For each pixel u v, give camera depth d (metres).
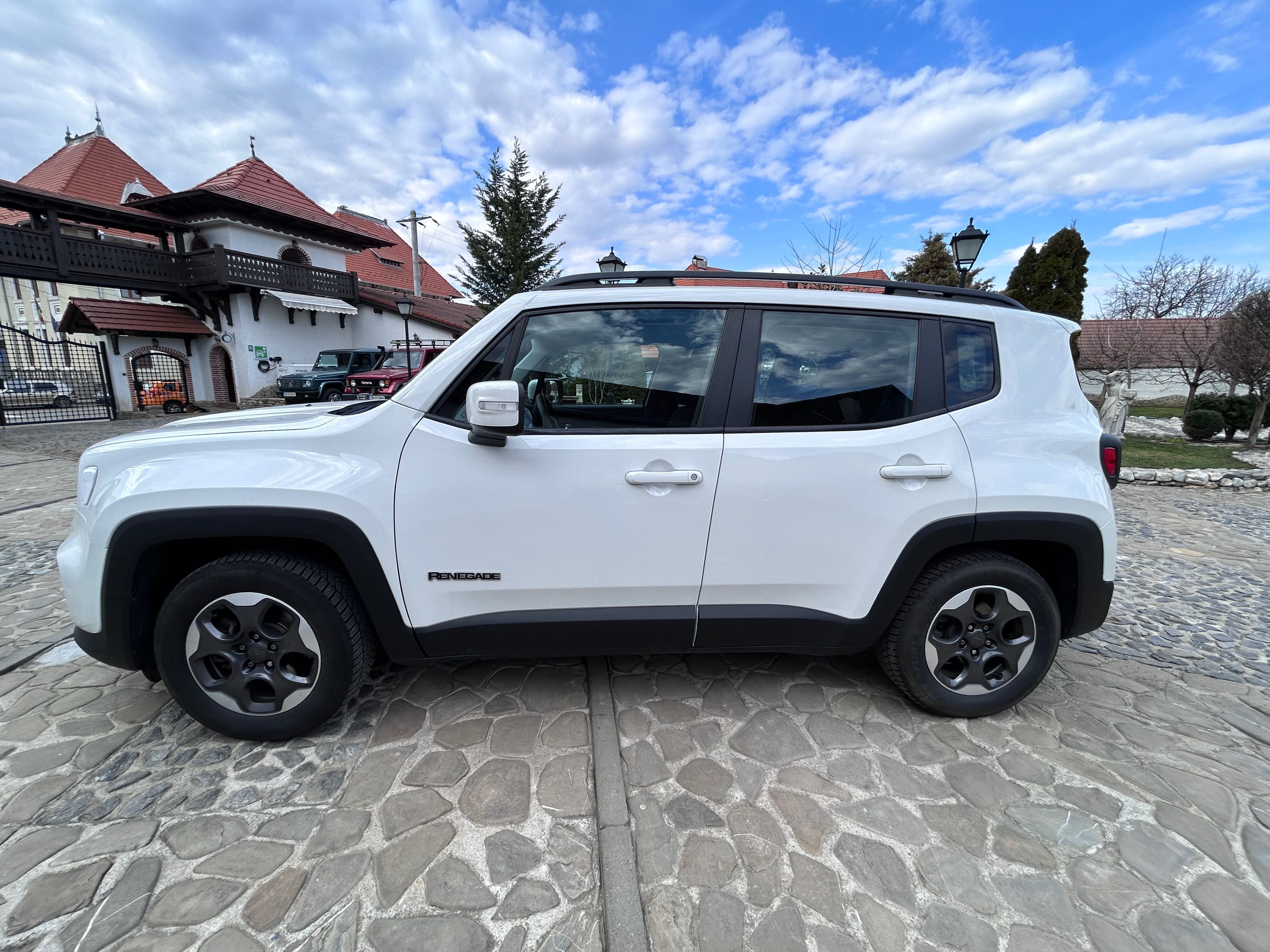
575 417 2.13
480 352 2.11
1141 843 1.76
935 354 2.23
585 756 2.12
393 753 2.13
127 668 2.11
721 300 2.18
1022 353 2.29
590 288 2.19
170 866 1.64
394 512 2.02
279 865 1.65
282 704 2.13
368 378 15.78
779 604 2.23
